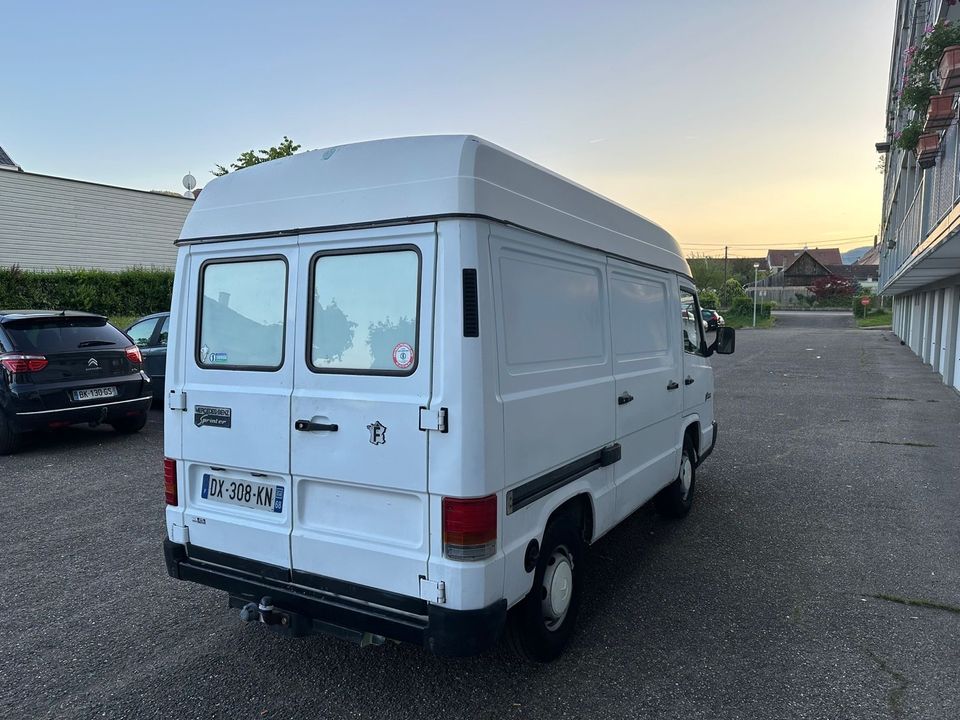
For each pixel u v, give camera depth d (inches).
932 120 330.0
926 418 425.4
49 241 966.4
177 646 142.0
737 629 150.1
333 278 120.4
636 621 153.9
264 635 146.6
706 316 959.6
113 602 162.7
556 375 132.4
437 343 109.4
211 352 135.2
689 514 231.5
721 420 422.0
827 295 3093.0
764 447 340.8
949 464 302.5
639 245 177.9
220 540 133.5
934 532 213.0
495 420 111.1
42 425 307.1
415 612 112.9
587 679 129.7
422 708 120.2
